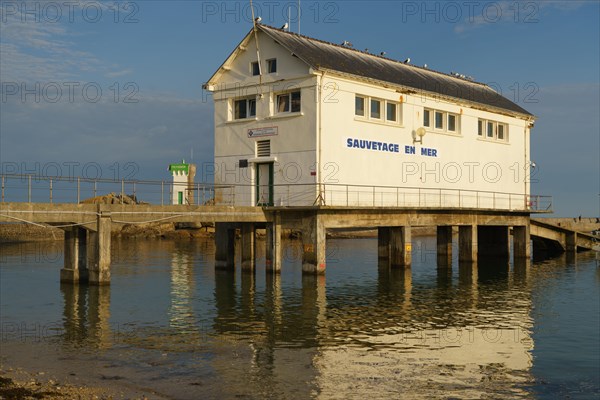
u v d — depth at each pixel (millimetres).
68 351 15664
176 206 25547
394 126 32344
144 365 14484
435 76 39875
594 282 29938
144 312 20812
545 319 20875
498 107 39469
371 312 21453
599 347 17141
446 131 35750
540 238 46500
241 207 27766
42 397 11820
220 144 31953
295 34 32031
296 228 29062
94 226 23734
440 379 13938
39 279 28500
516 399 12891
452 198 36062
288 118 29484
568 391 13445
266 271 29656
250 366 14531
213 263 37406
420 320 20281
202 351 15781
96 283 24281
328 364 14812
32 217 21969
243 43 30828
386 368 14617
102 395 12312
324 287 26922
